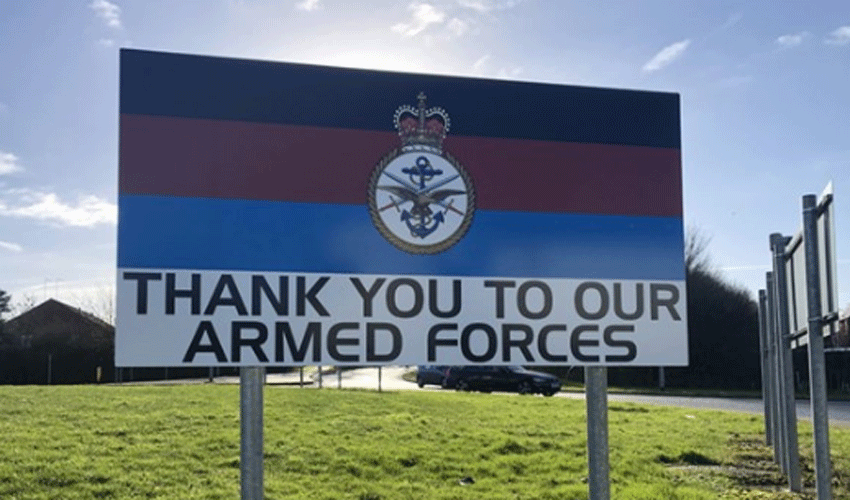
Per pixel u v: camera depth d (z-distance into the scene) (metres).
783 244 11.01
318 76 7.11
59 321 52.09
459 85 7.37
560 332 7.38
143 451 12.68
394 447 13.77
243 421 6.70
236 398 20.27
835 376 50.75
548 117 7.51
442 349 7.16
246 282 6.85
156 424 15.26
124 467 11.61
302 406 19.20
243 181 6.90
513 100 7.46
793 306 10.08
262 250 6.90
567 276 7.43
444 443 14.50
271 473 11.76
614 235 7.53
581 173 7.52
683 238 7.62
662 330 7.54
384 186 7.14
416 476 11.93
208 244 6.81
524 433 16.11
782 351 11.26
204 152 6.86
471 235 7.29
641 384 51.38
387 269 7.11
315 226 7.00
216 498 10.24
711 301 52.78
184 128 6.84
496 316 7.28
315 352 6.93
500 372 34.41
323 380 44.88
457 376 34.72
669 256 7.60
